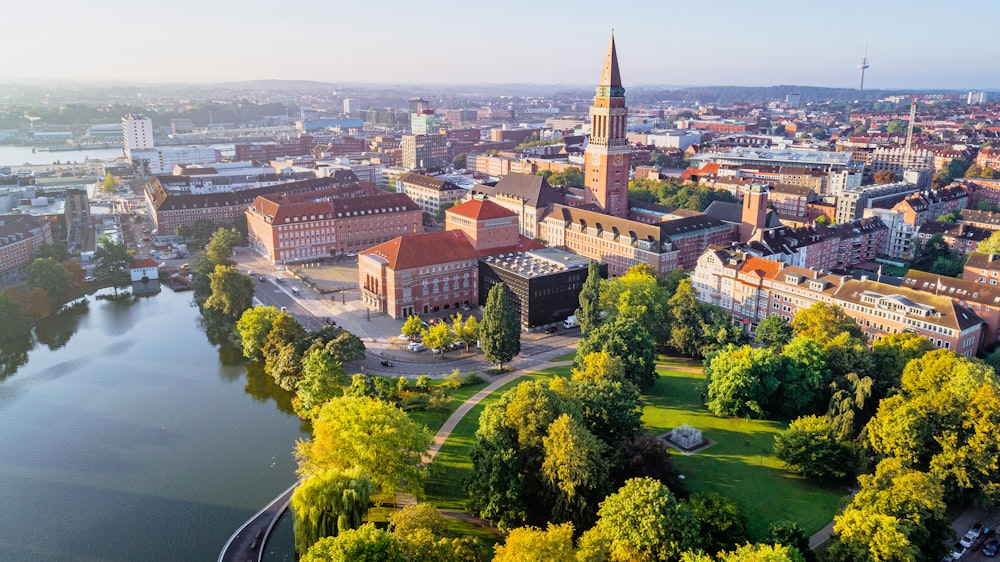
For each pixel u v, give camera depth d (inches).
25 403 6884.8
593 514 4416.8
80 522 4992.6
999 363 6727.4
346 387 6284.5
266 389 7219.5
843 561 4013.3
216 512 5093.5
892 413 5049.2
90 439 6166.3
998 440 4717.0
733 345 6929.1
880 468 4574.3
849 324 7017.7
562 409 4869.6
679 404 6589.6
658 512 3897.6
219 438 6166.3
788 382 6235.2
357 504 4227.4
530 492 4699.8
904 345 6348.4
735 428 6082.7
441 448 5718.5
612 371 6018.7
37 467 5718.5
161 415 6619.1
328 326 7564.0
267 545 4712.1
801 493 5088.6
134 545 4746.6
